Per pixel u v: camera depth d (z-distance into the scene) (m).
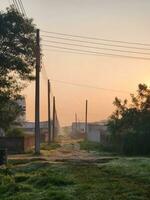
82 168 31.05
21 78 44.53
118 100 56.16
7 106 46.47
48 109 80.25
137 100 53.88
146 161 33.97
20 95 45.06
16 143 51.91
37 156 45.75
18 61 43.22
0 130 61.31
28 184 23.56
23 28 43.00
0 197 20.44
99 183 22.56
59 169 30.09
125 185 21.45
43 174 25.98
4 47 42.97
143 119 51.44
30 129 107.62
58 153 51.66
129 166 30.41
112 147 57.41
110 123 56.72
